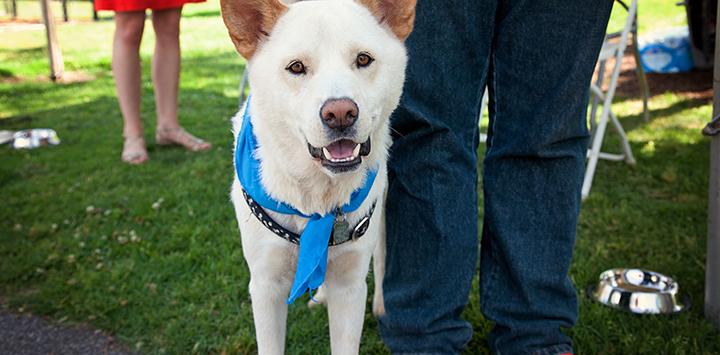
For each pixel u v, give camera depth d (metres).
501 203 2.16
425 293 2.18
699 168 4.17
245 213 2.02
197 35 11.65
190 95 6.89
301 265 1.91
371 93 1.84
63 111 6.22
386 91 1.89
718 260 2.40
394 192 2.18
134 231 3.44
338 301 2.11
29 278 3.03
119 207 3.79
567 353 2.22
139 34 4.54
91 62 8.62
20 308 2.76
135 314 2.70
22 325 2.65
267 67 1.87
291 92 1.81
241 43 1.91
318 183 1.88
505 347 2.27
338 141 1.76
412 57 2.02
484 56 2.05
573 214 2.15
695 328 2.43
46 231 3.47
